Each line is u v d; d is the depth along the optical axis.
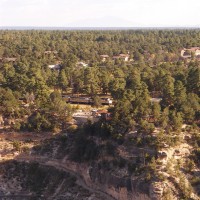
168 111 121.31
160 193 103.25
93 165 126.38
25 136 145.62
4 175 134.62
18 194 128.50
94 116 146.00
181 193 103.50
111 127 125.31
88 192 123.06
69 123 146.75
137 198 109.19
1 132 147.38
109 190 118.94
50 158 138.00
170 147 111.94
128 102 128.25
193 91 152.50
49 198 124.94
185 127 118.94
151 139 113.62
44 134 145.00
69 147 138.25
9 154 140.50
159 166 108.69
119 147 120.00
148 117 122.00
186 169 109.50
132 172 112.56
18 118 152.12
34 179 133.12
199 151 112.81
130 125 121.00
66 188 127.31
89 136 134.38
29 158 140.00
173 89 143.50
